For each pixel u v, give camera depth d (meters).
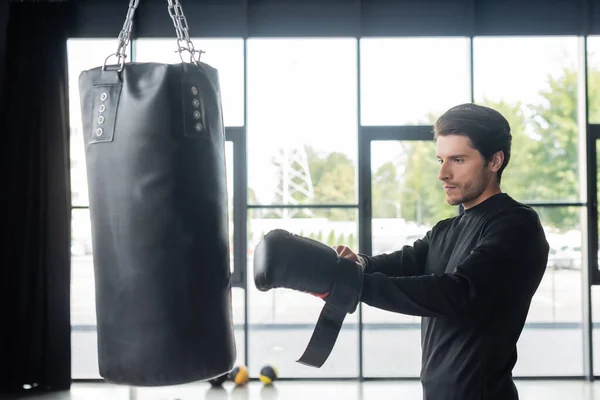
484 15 5.34
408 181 5.30
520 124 5.31
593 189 5.21
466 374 1.42
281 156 5.36
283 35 5.36
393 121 5.32
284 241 1.24
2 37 5.20
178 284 1.33
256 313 5.34
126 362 1.34
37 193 5.17
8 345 5.11
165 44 5.36
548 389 4.84
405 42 5.35
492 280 1.31
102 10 5.34
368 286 1.25
